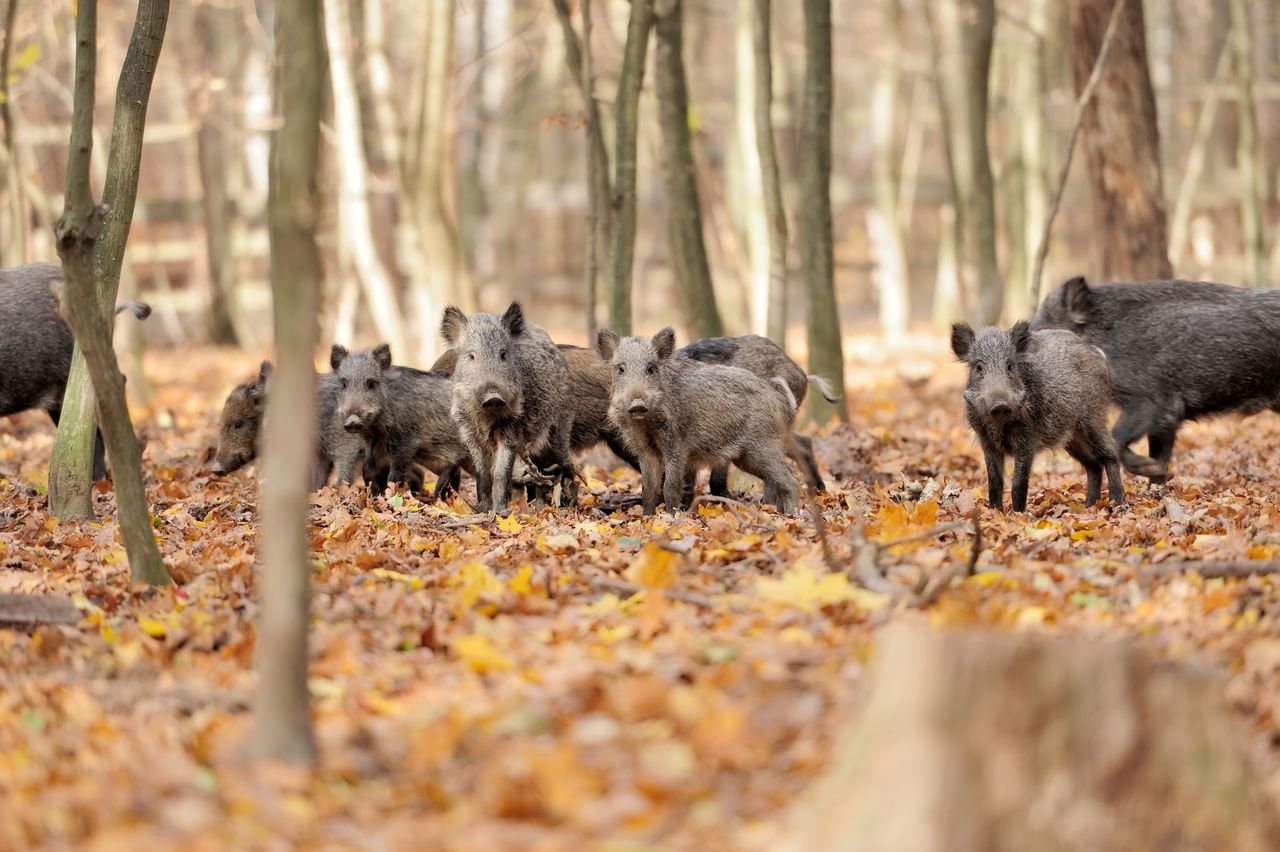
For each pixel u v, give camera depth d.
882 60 43.62
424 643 7.88
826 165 17.92
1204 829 5.04
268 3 40.97
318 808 5.66
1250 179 28.41
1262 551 9.28
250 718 6.81
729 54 62.94
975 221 26.66
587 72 18.62
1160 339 14.20
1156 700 5.07
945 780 4.93
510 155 51.75
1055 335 12.59
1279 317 14.05
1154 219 20.05
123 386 8.87
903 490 13.42
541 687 6.86
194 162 43.19
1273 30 48.59
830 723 6.17
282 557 5.99
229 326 39.53
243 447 15.15
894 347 35.84
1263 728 6.37
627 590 8.60
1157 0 49.84
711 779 5.75
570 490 13.20
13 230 24.16
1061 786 4.96
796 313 51.19
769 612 7.88
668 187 19.27
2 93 22.11
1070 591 8.30
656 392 11.83
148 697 7.13
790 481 12.30
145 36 11.42
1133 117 19.89
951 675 5.00
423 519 11.97
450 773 5.95
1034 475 15.07
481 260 56.53
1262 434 18.17
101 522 12.20
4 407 14.60
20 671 7.74
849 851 4.97
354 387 13.32
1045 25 35.25
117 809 5.73
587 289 18.94
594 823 5.41
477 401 12.09
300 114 6.01
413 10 39.59
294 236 5.97
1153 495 13.14
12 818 5.73
